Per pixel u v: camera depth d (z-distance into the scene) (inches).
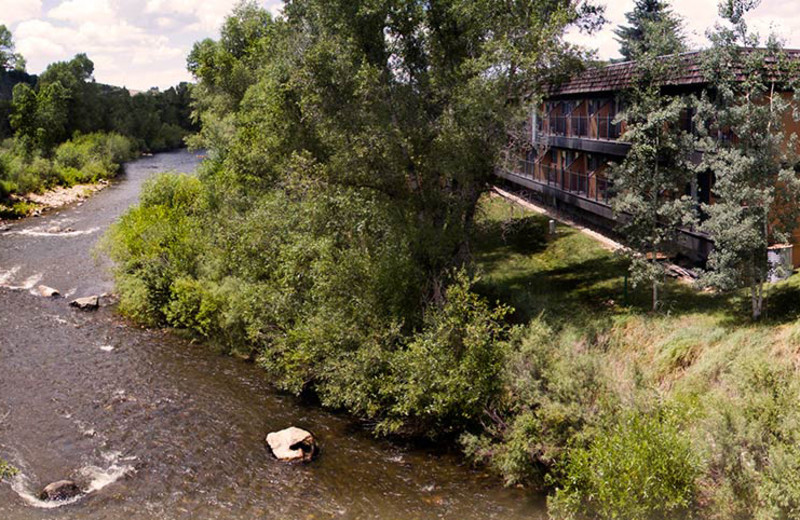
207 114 1533.0
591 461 465.1
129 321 970.1
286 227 793.6
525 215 1176.2
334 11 757.3
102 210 1838.1
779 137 595.8
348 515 508.4
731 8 605.3
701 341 578.9
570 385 513.0
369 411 629.6
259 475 568.1
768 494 381.7
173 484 554.9
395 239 713.6
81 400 711.1
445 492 533.3
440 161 714.2
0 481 555.2
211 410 690.2
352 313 684.7
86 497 535.5
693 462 428.5
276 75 873.5
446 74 756.6
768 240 634.8
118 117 3572.8
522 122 728.3
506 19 729.6
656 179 674.2
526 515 495.8
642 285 781.3
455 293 621.6
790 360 514.6
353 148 731.4
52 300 1061.1
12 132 3011.8
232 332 848.9
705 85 698.2
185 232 1028.5
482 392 575.8
